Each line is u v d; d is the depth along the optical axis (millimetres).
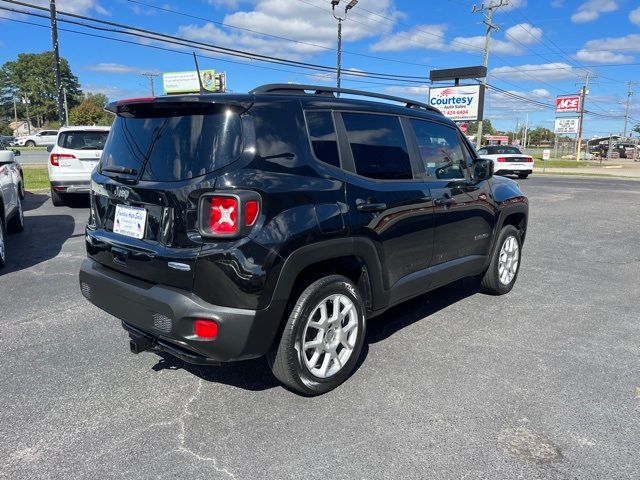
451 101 33250
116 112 3422
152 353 3904
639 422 3010
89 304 4996
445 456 2662
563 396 3299
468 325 4562
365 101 3770
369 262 3467
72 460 2609
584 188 19234
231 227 2715
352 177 3377
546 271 6586
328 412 3080
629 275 6414
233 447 2729
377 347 4051
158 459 2623
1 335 4219
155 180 2980
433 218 4086
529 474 2525
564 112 62312
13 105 123438
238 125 2863
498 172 24641
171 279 2861
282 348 3061
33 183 15852
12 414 3031
